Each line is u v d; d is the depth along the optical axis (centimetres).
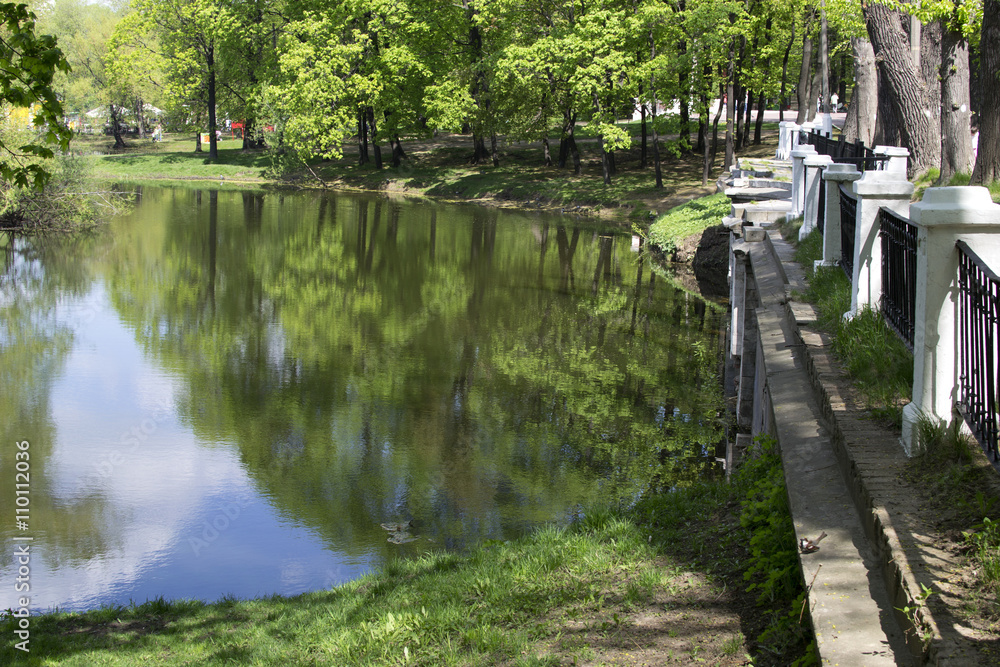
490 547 814
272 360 1764
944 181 1766
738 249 1423
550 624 562
